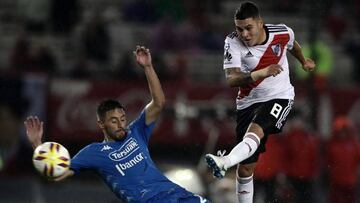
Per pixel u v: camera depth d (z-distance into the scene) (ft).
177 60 232.32
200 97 212.43
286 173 177.99
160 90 106.63
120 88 213.05
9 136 210.38
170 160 208.85
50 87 212.23
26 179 209.05
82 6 269.64
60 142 211.82
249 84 103.30
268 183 177.68
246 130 104.73
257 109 103.40
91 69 231.71
